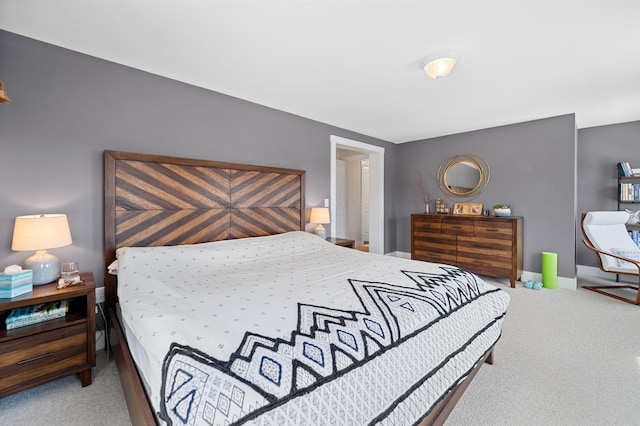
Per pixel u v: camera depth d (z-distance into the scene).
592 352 2.06
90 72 2.08
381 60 2.16
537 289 3.46
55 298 1.59
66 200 1.99
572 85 2.62
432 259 4.23
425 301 1.41
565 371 1.83
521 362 1.94
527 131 3.80
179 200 2.49
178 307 1.31
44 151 1.91
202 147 2.66
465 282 1.77
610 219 3.51
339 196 6.29
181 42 1.92
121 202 2.19
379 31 1.80
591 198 4.15
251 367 0.85
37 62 1.88
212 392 0.78
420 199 4.94
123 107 2.22
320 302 1.34
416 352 1.17
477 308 1.66
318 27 1.75
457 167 4.47
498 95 2.86
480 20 1.68
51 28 1.76
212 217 2.71
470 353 1.48
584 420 1.42
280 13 1.62
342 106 3.19
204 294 1.49
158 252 2.04
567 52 2.04
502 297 1.89
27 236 1.62
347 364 0.95
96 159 2.11
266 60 2.16
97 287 2.11
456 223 3.99
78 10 1.59
